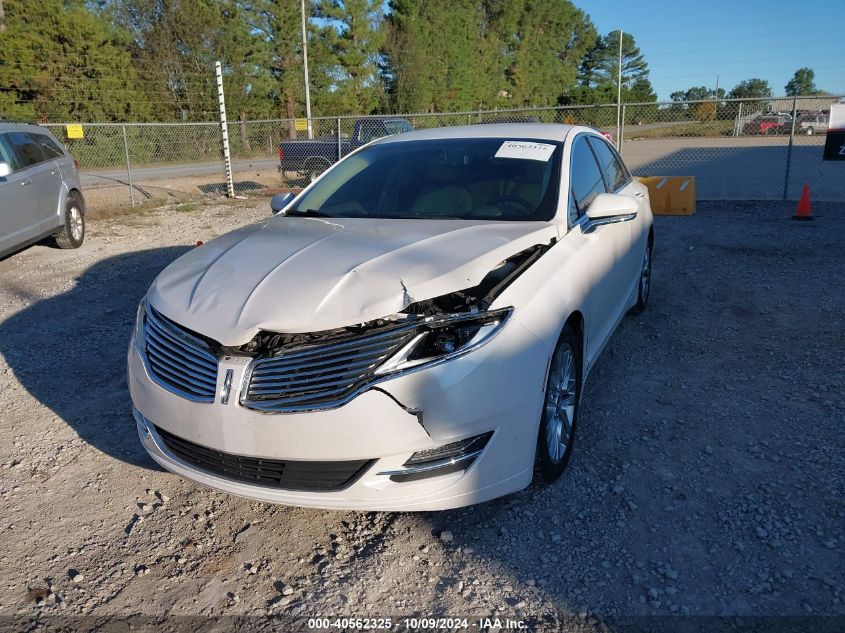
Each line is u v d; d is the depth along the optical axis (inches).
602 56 3531.0
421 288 112.8
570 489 133.3
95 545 121.0
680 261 319.3
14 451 153.1
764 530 118.8
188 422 113.2
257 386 108.7
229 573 113.6
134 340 129.6
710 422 158.4
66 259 356.2
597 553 115.0
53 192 363.3
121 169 1037.8
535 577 110.0
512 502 129.6
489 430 112.7
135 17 1647.4
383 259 123.0
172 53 1622.8
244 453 109.3
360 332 108.2
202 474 117.1
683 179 456.1
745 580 107.3
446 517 126.5
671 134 1173.1
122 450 152.9
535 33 2989.7
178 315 118.7
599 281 159.2
